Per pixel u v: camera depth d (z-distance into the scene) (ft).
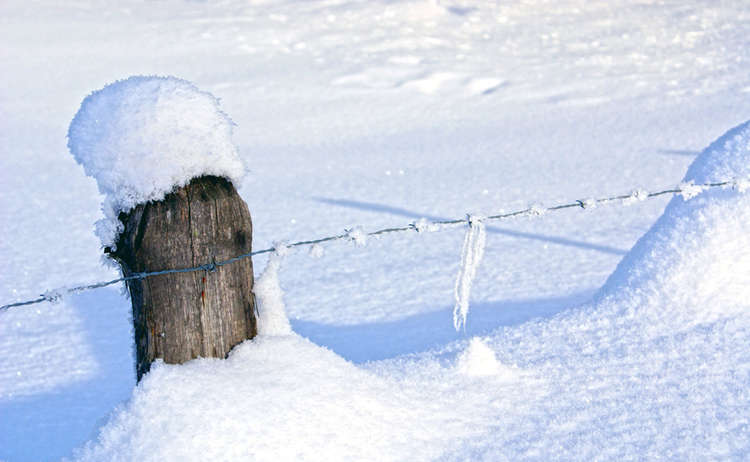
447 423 7.10
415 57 62.28
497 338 9.48
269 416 6.31
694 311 8.90
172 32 71.87
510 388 7.78
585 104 44.96
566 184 26.94
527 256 19.20
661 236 9.94
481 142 36.47
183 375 6.38
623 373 7.93
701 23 69.77
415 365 8.44
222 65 60.54
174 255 6.32
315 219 24.06
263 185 29.35
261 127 42.42
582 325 9.32
